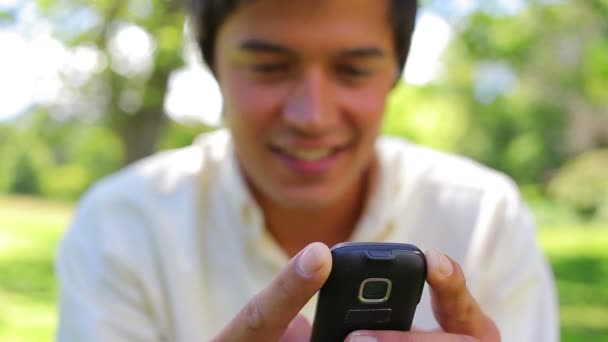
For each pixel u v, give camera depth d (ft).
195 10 2.76
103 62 11.73
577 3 10.69
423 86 16.37
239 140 2.49
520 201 2.92
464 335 1.87
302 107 2.35
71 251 2.80
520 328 2.68
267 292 1.77
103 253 2.71
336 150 2.46
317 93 2.36
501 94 17.51
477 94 17.21
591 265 14.17
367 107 2.44
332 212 2.72
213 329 2.71
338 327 1.82
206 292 2.73
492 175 2.95
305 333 2.07
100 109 12.89
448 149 19.12
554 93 17.65
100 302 2.67
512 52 11.89
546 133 25.43
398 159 2.88
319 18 2.33
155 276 2.71
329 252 1.75
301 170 2.43
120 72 11.80
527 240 2.83
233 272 2.73
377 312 1.83
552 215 24.71
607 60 11.52
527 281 2.75
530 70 13.98
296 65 2.38
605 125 27.09
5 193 43.55
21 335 8.74
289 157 2.44
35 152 41.81
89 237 2.77
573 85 13.34
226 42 2.45
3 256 15.34
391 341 1.81
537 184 27.04
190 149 2.99
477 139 24.89
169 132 14.96
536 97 18.15
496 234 2.78
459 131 20.08
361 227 2.72
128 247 2.72
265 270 2.70
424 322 2.58
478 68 13.57
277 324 1.78
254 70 2.39
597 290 11.65
